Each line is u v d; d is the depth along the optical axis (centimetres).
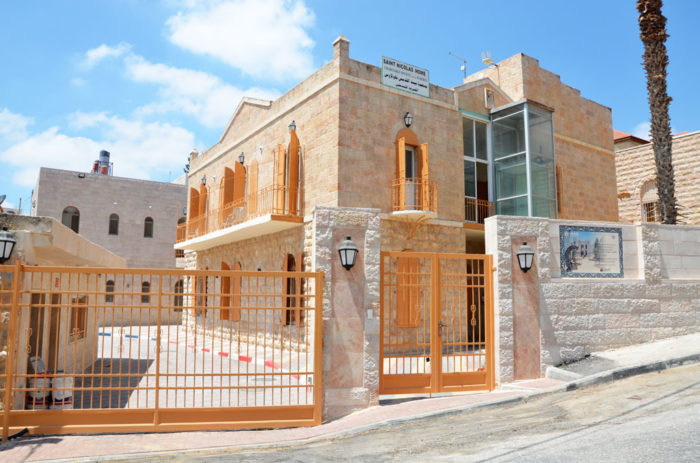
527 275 931
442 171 1638
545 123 1797
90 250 1072
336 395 766
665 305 1032
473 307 898
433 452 543
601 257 1002
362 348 788
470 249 1916
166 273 702
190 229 2439
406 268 1478
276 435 681
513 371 892
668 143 1550
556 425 611
